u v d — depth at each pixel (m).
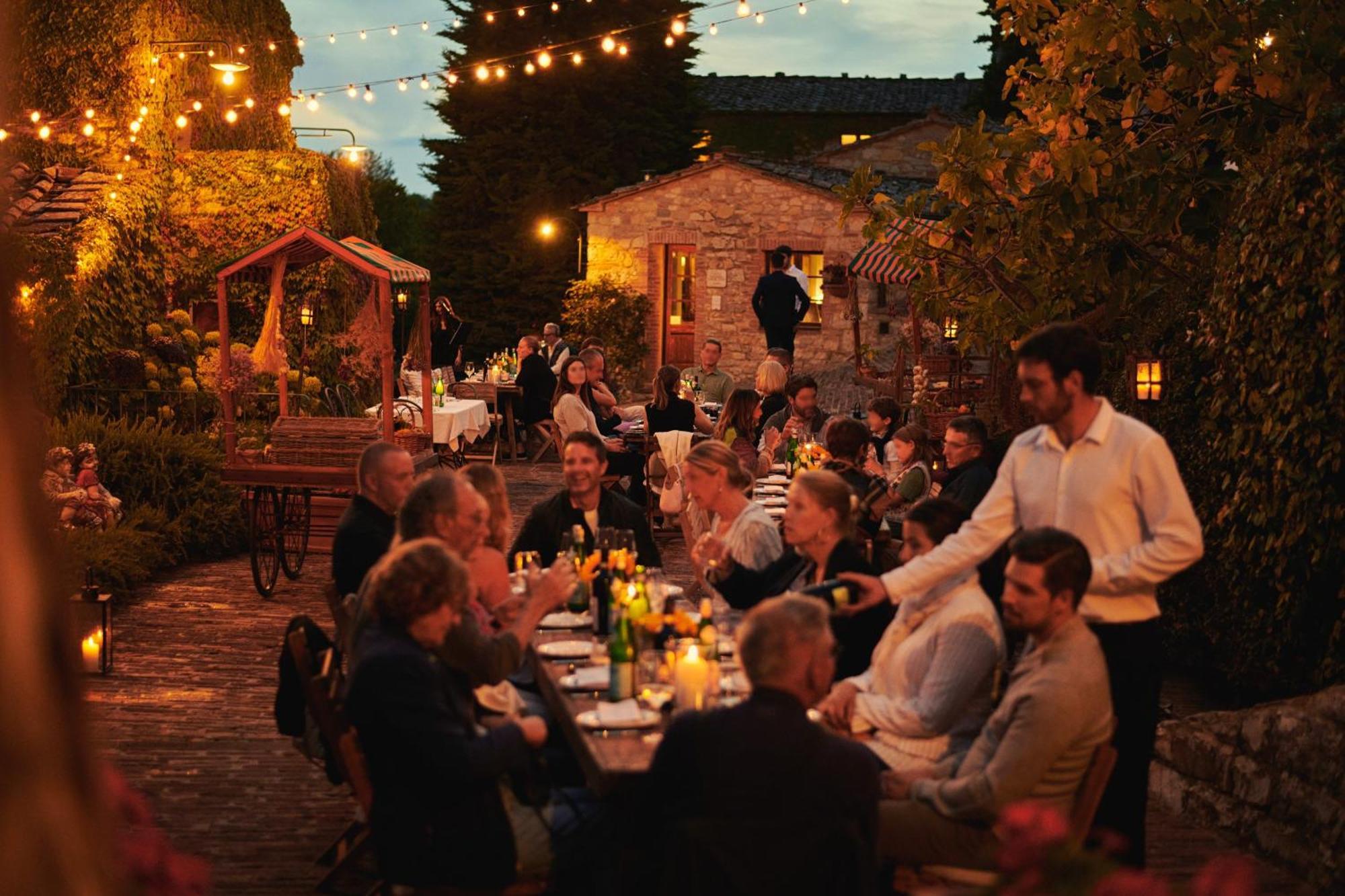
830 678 3.02
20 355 1.00
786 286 15.62
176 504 10.38
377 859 3.32
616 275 23.17
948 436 6.46
